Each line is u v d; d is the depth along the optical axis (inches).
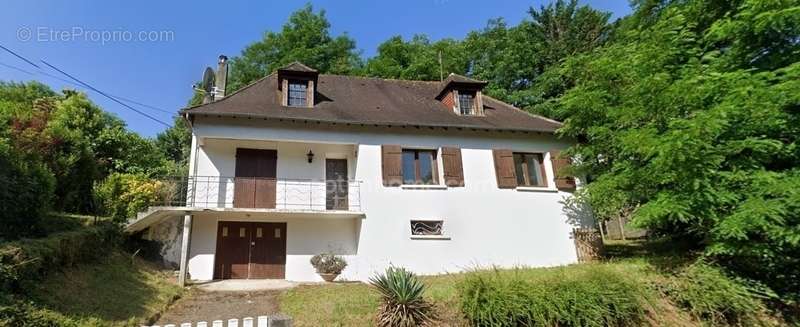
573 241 534.6
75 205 492.4
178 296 367.9
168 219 485.4
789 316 334.0
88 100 641.0
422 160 541.6
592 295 296.7
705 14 455.2
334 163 560.1
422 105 627.2
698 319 329.4
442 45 1102.4
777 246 335.3
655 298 330.6
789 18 361.4
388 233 489.1
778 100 338.3
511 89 1054.4
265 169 523.5
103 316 267.4
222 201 490.6
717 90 364.8
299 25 1151.6
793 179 331.0
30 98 820.0
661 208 360.5
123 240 436.5
